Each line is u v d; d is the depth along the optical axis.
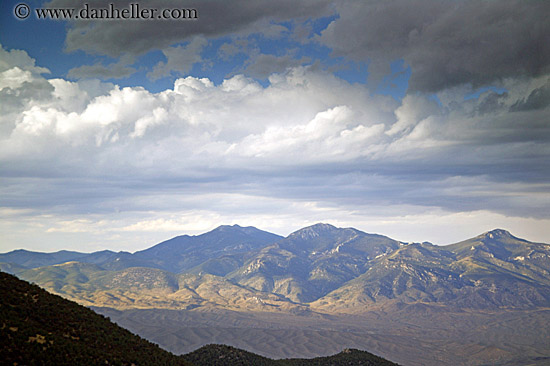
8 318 59.16
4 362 51.00
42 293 69.44
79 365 55.53
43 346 56.03
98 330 66.69
